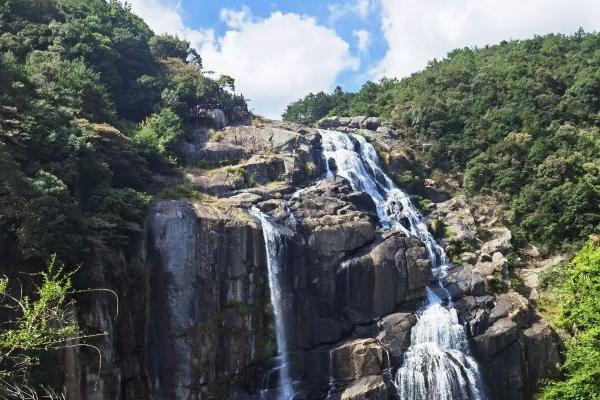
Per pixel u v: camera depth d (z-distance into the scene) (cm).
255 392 4019
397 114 8050
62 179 3550
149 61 6725
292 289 4353
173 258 3881
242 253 4141
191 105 6178
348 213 4922
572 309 4012
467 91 8262
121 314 3544
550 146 6919
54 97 4438
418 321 4450
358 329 4434
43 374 2758
